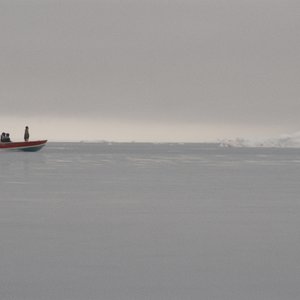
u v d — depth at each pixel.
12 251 32.22
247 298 23.52
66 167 126.56
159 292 24.33
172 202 57.69
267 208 52.88
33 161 155.25
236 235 37.81
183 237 36.94
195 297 23.64
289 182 85.75
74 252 31.98
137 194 66.12
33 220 44.59
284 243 34.91
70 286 25.16
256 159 190.25
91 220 44.69
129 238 36.50
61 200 59.25
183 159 187.00
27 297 23.62
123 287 25.05
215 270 28.00
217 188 74.62
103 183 82.25
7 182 83.31
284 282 25.84
